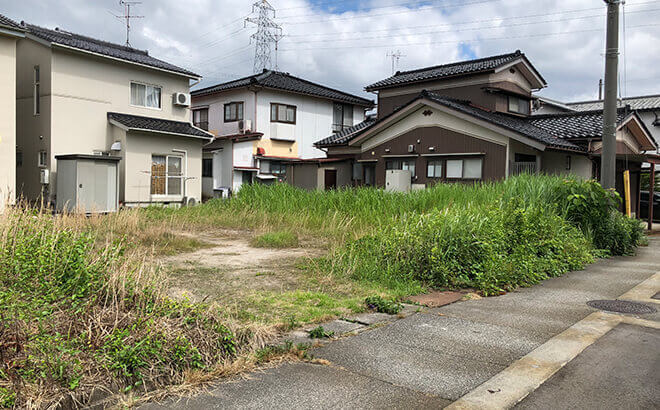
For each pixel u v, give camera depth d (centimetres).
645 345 414
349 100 2888
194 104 2847
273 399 310
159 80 1903
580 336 437
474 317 497
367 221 1118
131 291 430
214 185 2400
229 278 635
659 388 329
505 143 1625
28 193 1677
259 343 399
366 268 662
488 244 682
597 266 838
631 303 562
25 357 312
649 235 1449
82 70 1667
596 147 1689
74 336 345
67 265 439
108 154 1742
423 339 425
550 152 1716
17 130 1706
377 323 469
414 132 1886
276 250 888
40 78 1622
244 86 2481
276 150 2570
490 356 386
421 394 318
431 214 802
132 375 321
